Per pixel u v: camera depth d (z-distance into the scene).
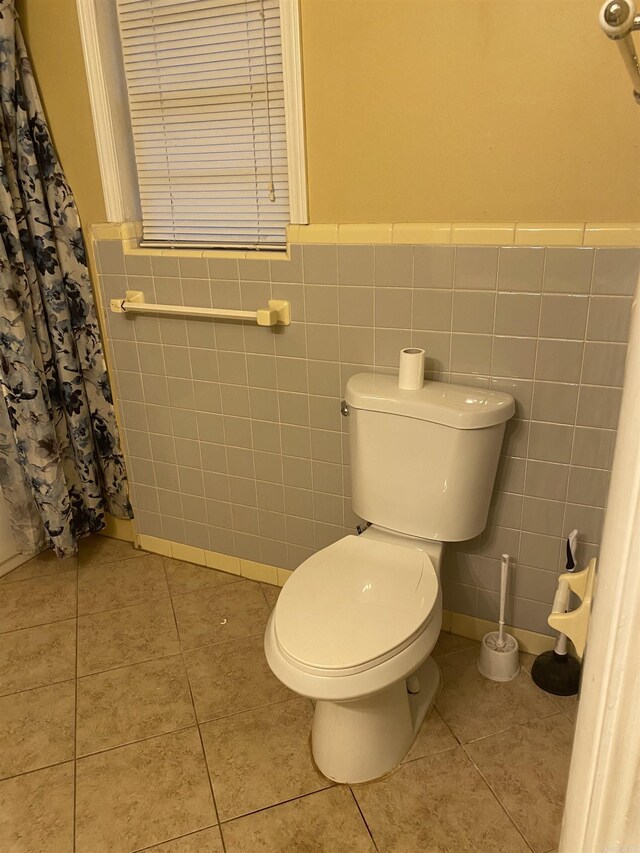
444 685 1.79
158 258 2.01
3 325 1.98
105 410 2.32
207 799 1.49
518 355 1.62
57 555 2.30
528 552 1.79
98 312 2.21
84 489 2.35
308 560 1.60
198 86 1.86
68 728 1.69
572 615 0.56
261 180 1.87
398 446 1.63
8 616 2.11
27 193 1.97
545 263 1.52
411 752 1.59
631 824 0.39
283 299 1.87
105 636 2.02
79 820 1.45
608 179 1.43
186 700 1.77
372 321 1.76
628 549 0.36
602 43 1.34
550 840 1.38
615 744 0.39
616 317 1.49
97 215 2.07
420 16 1.47
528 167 1.49
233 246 1.97
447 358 1.70
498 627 1.90
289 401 1.98
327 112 1.64
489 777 1.52
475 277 1.60
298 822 1.43
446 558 1.90
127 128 2.01
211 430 2.15
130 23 1.88
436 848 1.37
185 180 1.99
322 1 1.55
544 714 1.69
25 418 2.08
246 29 1.73
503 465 1.73
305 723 1.69
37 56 1.94
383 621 1.39
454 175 1.56
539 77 1.41
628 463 0.37
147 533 2.45
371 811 1.45
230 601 2.17
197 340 2.05
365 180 1.66
